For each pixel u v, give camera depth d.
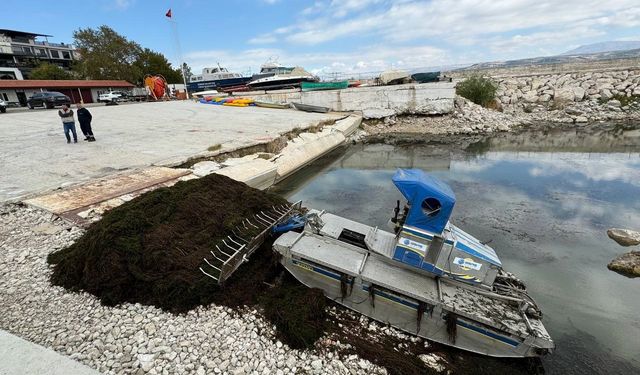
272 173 13.61
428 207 5.32
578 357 5.70
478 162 18.94
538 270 8.33
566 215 11.52
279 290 6.26
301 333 5.16
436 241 5.50
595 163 17.95
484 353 5.34
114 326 5.09
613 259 8.74
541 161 18.72
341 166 18.81
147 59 62.31
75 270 5.88
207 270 6.04
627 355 5.75
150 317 5.32
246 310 5.74
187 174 10.88
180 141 15.91
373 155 21.36
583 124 28.20
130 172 10.72
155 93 44.94
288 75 42.53
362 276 5.59
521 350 5.08
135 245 5.94
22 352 2.92
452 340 5.39
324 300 6.01
